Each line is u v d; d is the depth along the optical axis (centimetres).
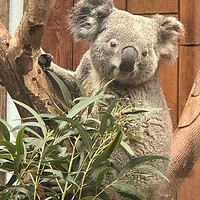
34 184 169
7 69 219
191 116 262
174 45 248
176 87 261
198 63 257
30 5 209
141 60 232
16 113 319
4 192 175
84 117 214
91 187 175
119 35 231
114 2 267
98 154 177
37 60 223
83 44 282
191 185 254
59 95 240
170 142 251
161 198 249
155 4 261
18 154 161
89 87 253
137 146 241
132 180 236
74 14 251
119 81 244
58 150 166
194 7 254
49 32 285
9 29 317
